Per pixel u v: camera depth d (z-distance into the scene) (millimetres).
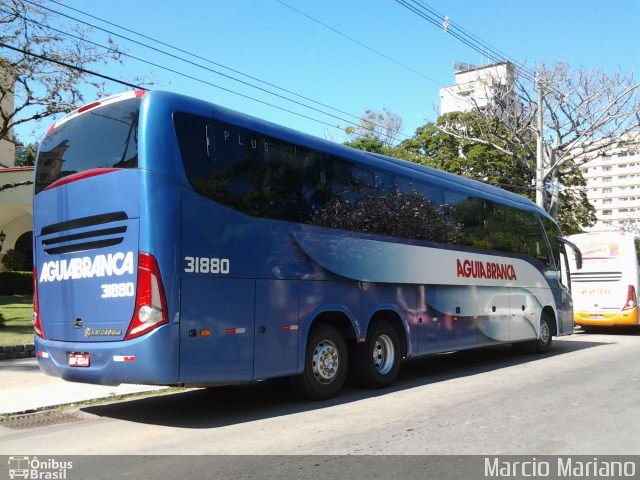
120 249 6633
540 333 13922
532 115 30078
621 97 29078
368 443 6023
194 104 7031
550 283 14438
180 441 6230
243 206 7332
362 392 9062
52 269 7523
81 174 7203
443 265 10812
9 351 12078
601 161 125250
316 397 8281
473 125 32875
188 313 6566
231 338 6984
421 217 10438
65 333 7238
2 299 26312
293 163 8164
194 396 8922
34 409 7844
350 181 9094
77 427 6992
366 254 9109
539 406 7801
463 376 10656
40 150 8117
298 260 7969
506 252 12828
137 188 6535
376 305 9227
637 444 5965
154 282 6367
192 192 6773
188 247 6645
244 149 7477
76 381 7109
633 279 19297
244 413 7625
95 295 6867
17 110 19781
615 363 12141
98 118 7199
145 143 6566
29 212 28406
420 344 10109
